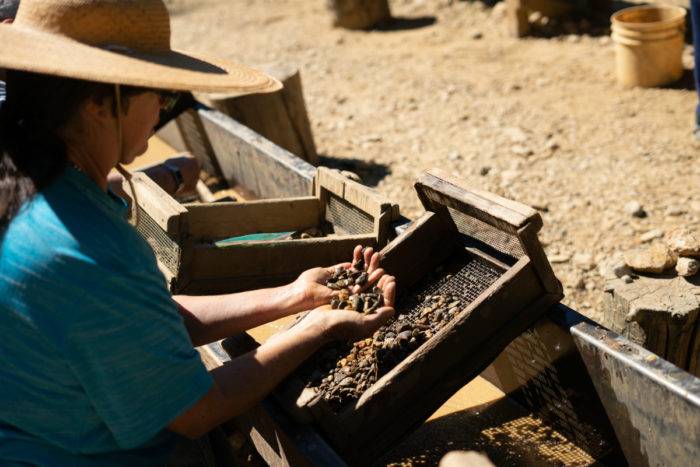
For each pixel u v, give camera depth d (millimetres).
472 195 2375
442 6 9797
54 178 1662
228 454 2355
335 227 3283
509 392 2676
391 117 6980
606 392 2223
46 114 1683
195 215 3135
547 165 5727
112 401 1723
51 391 1724
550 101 6801
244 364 1976
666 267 3027
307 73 8320
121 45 1762
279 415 2115
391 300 2234
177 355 1776
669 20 6586
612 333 2207
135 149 1845
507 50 8133
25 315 1648
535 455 2441
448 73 7758
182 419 1836
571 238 4828
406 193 5672
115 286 1674
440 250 2668
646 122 6184
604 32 8133
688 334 2920
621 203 5105
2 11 2686
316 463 1949
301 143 5805
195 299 2307
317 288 2297
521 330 2299
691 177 5305
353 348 2377
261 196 4102
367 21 9523
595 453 2389
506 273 2275
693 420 1947
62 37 1709
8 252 1654
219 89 1780
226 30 10258
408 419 2174
